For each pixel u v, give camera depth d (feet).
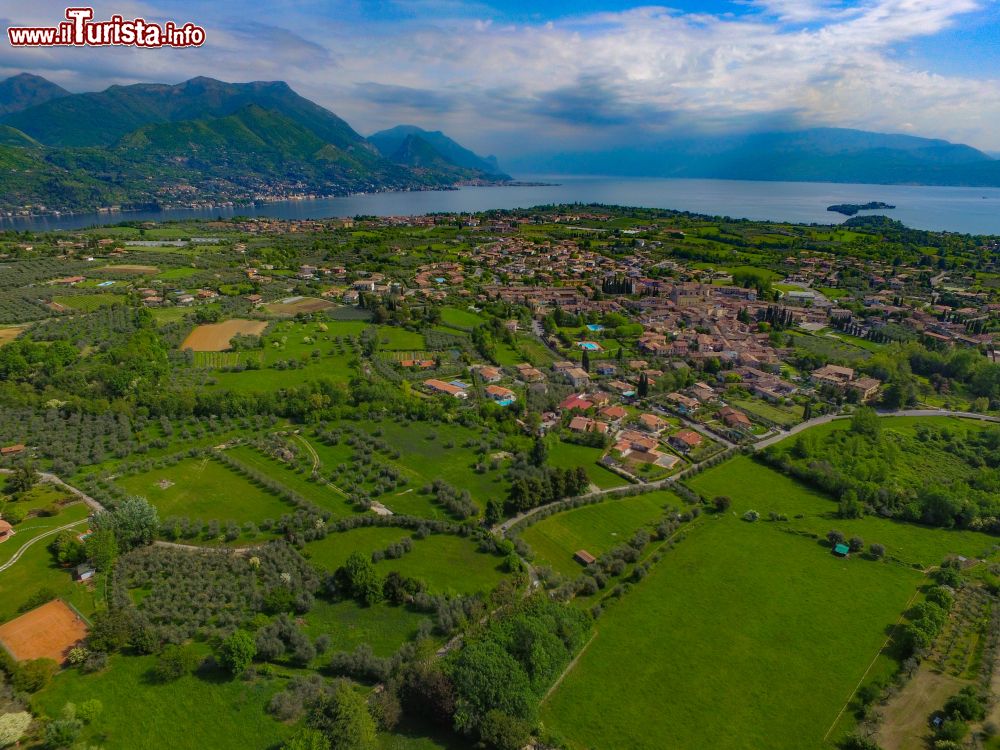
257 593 300.81
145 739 221.25
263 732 227.81
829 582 345.31
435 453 467.52
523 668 260.83
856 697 266.98
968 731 242.99
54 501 365.20
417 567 337.31
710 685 273.13
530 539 373.81
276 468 435.53
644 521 397.80
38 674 233.76
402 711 246.47
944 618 304.09
